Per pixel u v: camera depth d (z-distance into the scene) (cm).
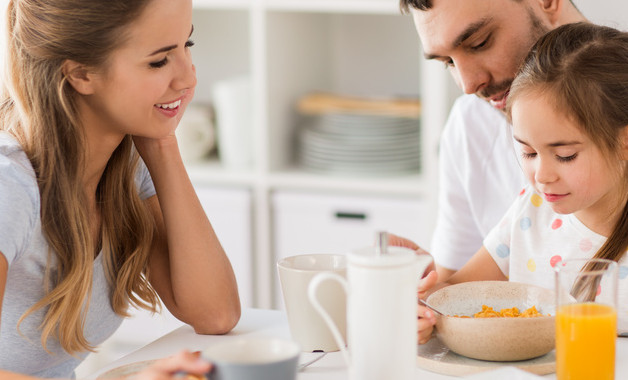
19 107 127
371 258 91
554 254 147
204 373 88
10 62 127
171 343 134
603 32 136
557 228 148
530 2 153
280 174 282
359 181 274
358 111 281
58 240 127
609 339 101
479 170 187
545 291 126
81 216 129
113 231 140
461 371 113
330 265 132
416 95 305
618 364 116
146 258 146
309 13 301
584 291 103
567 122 128
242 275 285
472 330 113
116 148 140
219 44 322
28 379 104
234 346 93
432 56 157
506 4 150
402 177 277
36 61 125
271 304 288
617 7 194
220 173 286
